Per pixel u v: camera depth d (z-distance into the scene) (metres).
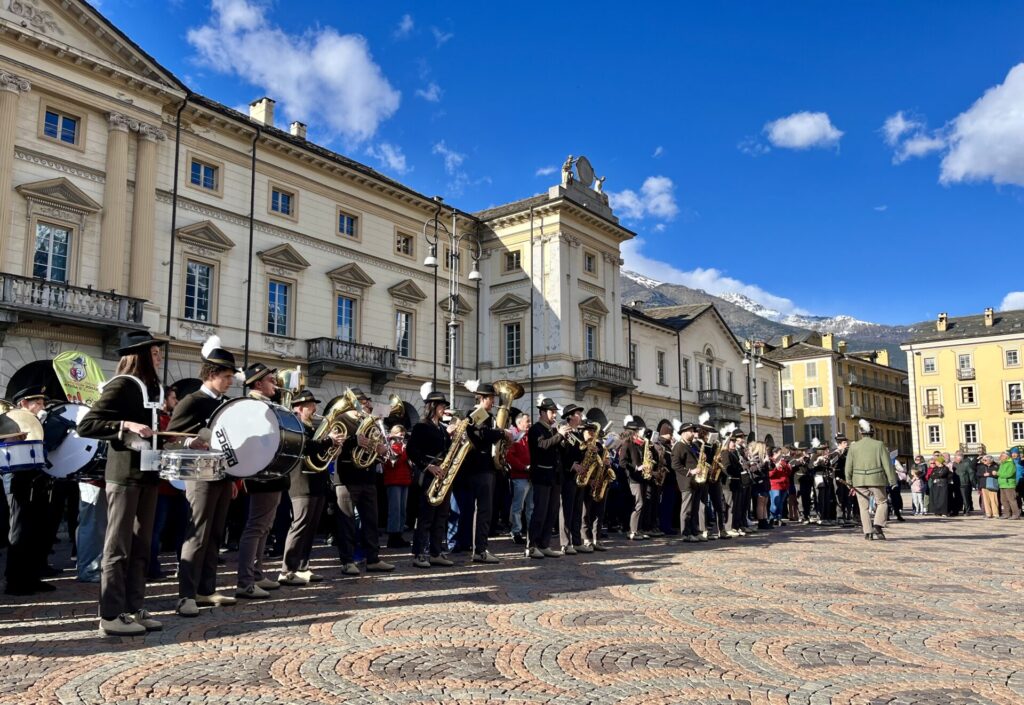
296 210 29.70
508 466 12.59
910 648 5.97
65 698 4.56
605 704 4.54
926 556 11.89
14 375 20.80
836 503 19.59
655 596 8.05
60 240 22.48
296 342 29.06
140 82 24.08
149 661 5.37
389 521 13.12
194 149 26.36
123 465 6.16
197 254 26.05
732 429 16.59
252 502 7.88
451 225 36.97
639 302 53.22
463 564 10.63
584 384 35.97
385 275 33.12
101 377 11.24
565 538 11.95
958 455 26.47
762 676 5.16
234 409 6.73
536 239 37.03
